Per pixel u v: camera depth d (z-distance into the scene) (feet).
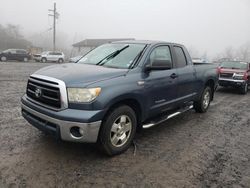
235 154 14.44
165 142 15.69
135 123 14.17
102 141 12.58
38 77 12.91
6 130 16.07
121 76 13.33
